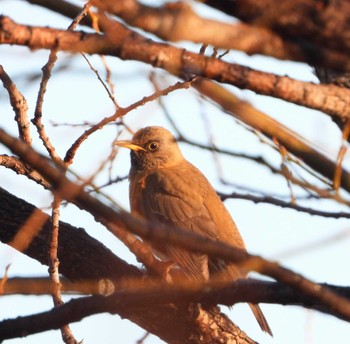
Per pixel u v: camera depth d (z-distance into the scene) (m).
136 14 6.48
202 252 6.43
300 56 6.96
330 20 6.79
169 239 6.34
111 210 6.30
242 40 6.74
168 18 6.53
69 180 6.27
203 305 8.08
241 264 6.49
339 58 6.99
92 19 7.32
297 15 6.77
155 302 7.89
